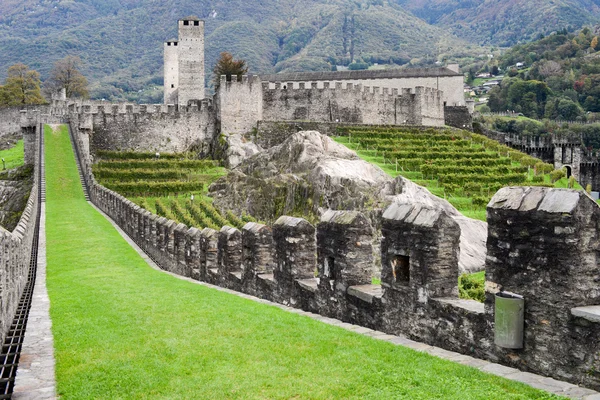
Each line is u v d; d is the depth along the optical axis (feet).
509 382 31.65
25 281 76.48
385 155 294.25
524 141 456.45
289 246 55.83
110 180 276.21
